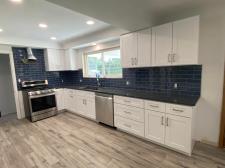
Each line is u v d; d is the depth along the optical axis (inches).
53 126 140.8
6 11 86.1
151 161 82.5
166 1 69.5
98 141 107.7
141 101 101.1
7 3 76.4
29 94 152.1
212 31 87.1
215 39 86.9
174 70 105.8
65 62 197.8
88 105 152.5
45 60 188.9
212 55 89.1
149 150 93.3
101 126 136.6
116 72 153.3
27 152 96.6
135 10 76.2
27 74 175.8
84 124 143.6
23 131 130.7
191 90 99.3
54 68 187.6
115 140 108.3
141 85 128.2
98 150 95.9
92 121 151.5
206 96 94.1
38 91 159.2
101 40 142.7
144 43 104.3
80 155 91.2
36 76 183.9
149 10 78.2
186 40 84.8
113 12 76.8
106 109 129.5
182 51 87.0
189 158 83.4
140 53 107.6
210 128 95.0
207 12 85.4
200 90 95.7
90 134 119.9
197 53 82.0
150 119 97.6
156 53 98.5
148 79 122.3
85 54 188.9
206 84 93.2
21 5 79.2
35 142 109.7
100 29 131.8
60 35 148.9
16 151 98.2
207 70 91.8
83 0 61.7
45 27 120.5
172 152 90.0
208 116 94.7
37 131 130.0
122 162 82.9
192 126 81.7
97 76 168.7
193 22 81.1
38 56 184.9
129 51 114.7
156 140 96.2
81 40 161.5
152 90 120.7
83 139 111.7
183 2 72.6
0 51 151.7
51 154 93.4
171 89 108.9
